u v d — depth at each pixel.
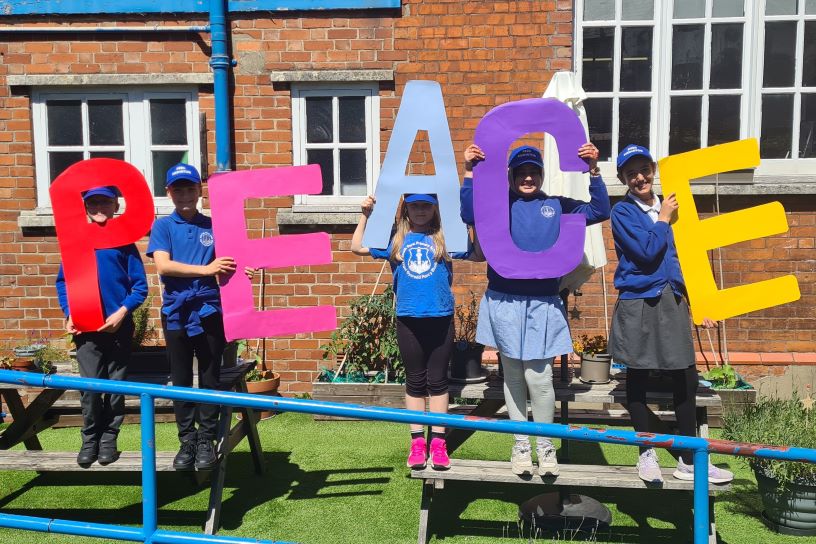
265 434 5.23
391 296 5.70
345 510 3.90
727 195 5.68
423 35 5.82
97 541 3.53
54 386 2.88
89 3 5.86
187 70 5.92
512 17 5.76
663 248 3.34
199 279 3.71
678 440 2.56
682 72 5.81
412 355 3.59
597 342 4.27
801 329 5.71
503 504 3.99
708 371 5.52
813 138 5.77
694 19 5.74
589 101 5.87
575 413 4.54
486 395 3.78
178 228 3.75
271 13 5.87
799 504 3.54
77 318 3.55
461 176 5.86
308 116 6.00
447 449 3.84
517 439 3.42
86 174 3.54
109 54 5.91
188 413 3.67
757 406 4.16
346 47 5.87
